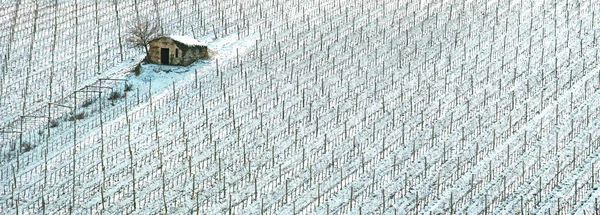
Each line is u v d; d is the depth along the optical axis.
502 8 188.75
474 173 109.88
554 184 106.19
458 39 167.12
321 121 127.19
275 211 100.25
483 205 101.25
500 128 124.19
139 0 196.25
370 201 102.75
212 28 178.88
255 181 103.50
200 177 109.44
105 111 134.12
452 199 102.69
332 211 100.38
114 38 171.75
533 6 189.38
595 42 163.00
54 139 123.44
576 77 145.00
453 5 192.25
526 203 101.06
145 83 147.25
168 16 185.75
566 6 185.12
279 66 153.75
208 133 123.56
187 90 143.25
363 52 160.88
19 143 121.62
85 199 104.69
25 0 194.25
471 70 149.25
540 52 158.25
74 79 149.50
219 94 140.50
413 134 122.19
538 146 118.12
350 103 134.25
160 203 103.00
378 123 126.31
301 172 110.31
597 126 124.50
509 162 113.19
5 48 163.25
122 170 112.00
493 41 165.62
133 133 124.75
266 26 179.62
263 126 125.56
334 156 114.81
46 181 109.62
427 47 162.62
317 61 155.75
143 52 163.75
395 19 182.62
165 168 112.31
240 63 155.00
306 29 177.00
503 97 136.50
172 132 124.56
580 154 114.81
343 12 188.62
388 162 113.12
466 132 122.75
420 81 144.00
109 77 150.88
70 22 180.12
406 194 104.50
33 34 171.88
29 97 142.00
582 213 98.62
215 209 101.25
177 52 153.00
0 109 136.50
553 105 133.25
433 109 131.38
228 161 113.75
